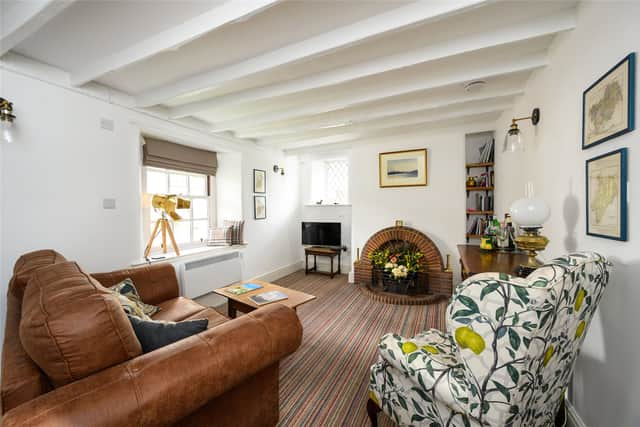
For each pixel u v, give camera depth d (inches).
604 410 49.1
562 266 33.7
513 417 35.8
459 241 144.0
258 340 44.6
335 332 102.3
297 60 68.7
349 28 61.2
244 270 154.8
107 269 93.4
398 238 152.4
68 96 83.1
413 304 130.6
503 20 61.4
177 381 34.5
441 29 63.7
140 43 66.9
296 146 174.7
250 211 160.4
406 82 90.0
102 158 92.0
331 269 179.9
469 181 145.3
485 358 34.9
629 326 42.8
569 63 61.6
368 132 147.0
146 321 44.9
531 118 83.4
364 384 72.6
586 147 54.2
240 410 48.1
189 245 139.3
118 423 29.4
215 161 151.9
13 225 72.4
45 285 40.3
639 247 40.5
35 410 27.5
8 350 38.9
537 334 31.9
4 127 68.4
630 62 41.2
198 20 57.7
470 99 100.1
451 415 42.4
